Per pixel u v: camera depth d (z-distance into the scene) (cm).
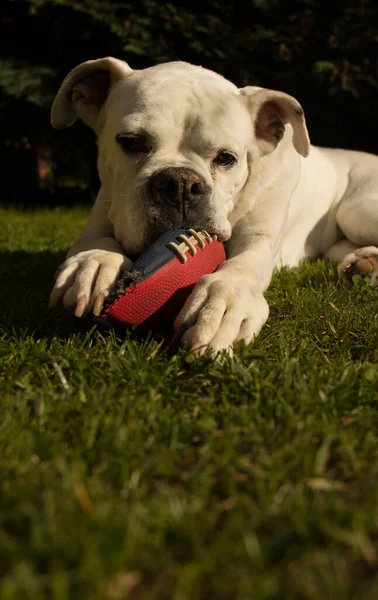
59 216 219
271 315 94
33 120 289
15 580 47
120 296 79
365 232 120
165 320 81
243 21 269
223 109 93
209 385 72
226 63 255
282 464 61
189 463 62
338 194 126
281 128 100
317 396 69
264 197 101
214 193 88
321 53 253
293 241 120
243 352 77
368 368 75
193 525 55
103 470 60
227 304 78
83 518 54
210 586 49
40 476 58
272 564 51
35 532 52
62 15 268
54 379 73
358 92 247
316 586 48
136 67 266
